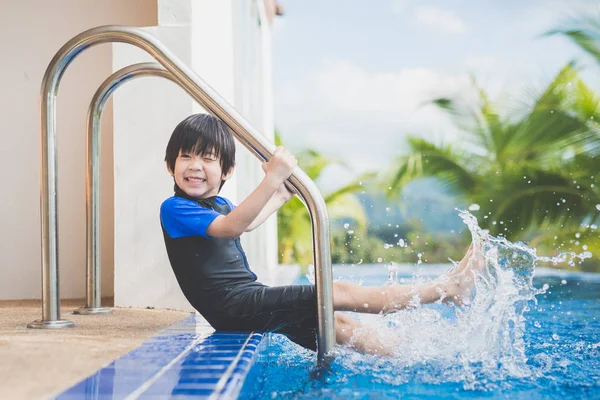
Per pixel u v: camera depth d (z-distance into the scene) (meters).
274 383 1.79
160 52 2.05
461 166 12.41
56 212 2.22
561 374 1.77
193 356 1.65
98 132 2.72
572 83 11.69
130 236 3.12
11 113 3.98
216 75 3.64
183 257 2.17
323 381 1.75
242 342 1.90
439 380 1.72
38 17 4.00
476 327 2.04
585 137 11.31
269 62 8.55
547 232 11.19
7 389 1.24
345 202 12.97
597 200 11.06
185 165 2.24
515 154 11.90
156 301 3.08
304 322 2.15
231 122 1.99
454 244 12.85
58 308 2.24
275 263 7.95
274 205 2.49
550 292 5.01
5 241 3.94
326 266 1.91
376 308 2.04
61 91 3.95
